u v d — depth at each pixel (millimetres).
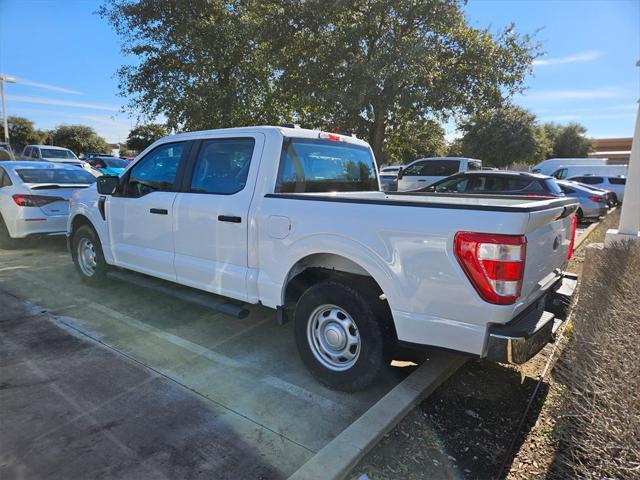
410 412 3123
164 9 14891
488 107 13922
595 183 21734
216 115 15367
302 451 2758
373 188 5070
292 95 14992
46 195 7809
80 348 4113
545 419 3094
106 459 2633
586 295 4121
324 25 13305
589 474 2225
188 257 4262
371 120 14141
